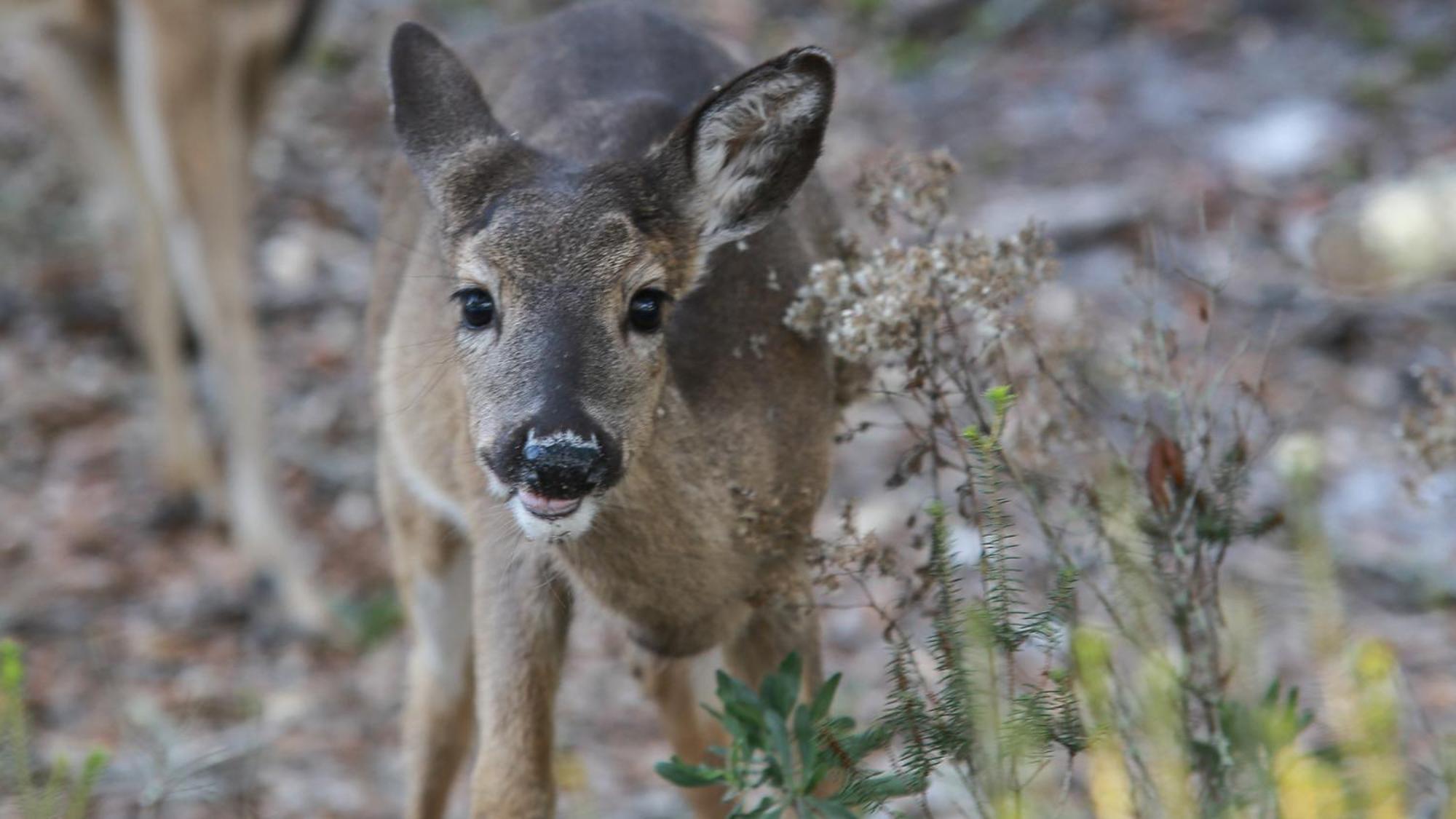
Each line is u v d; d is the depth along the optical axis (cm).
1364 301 1581
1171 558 799
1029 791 702
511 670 829
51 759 1123
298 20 1489
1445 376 1103
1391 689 704
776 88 777
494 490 746
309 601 1402
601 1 986
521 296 745
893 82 2184
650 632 832
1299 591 1042
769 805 683
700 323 809
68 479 1575
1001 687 773
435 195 804
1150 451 784
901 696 698
